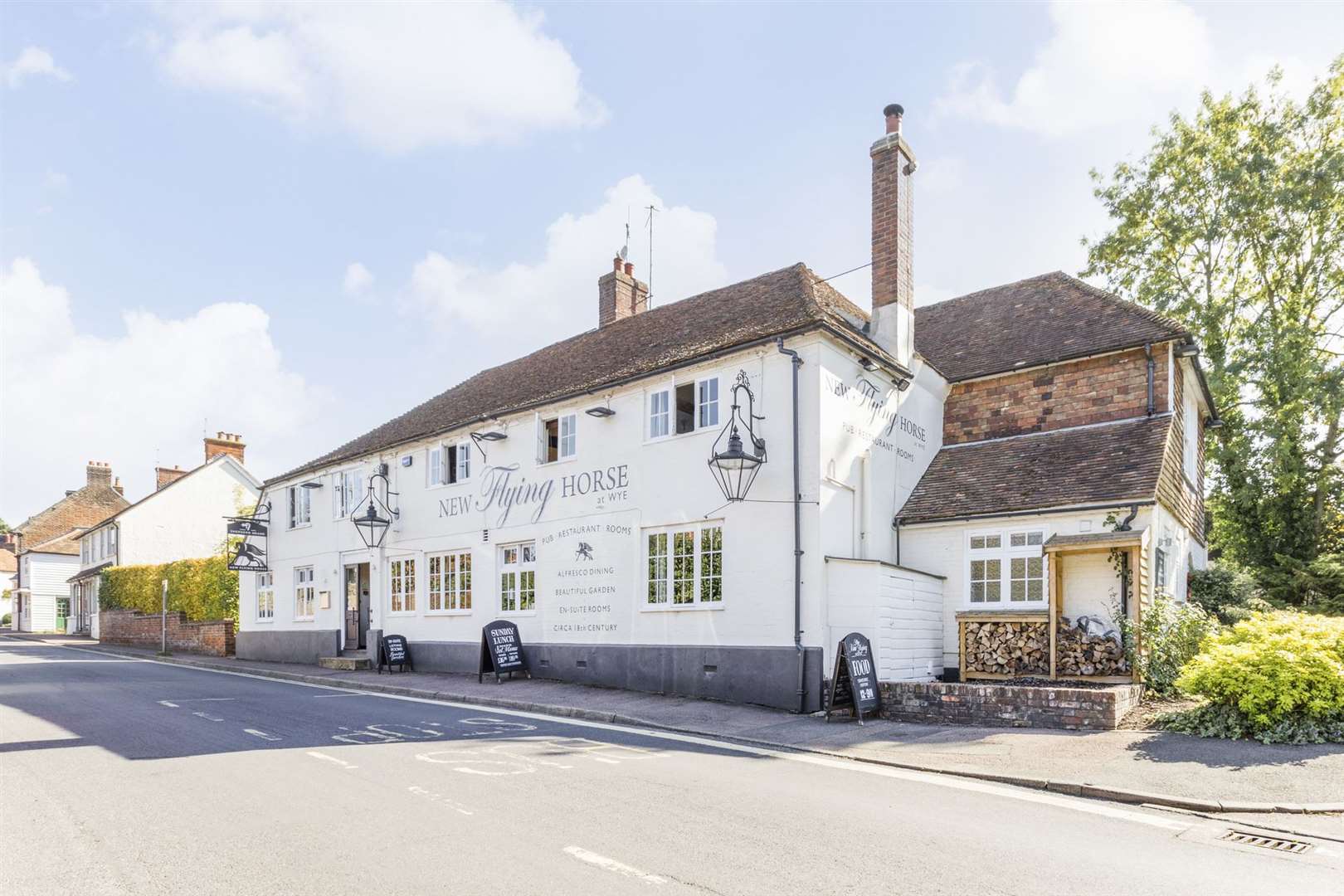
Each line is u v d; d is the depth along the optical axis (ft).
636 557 53.26
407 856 19.51
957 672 50.19
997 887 17.71
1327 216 76.48
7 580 209.97
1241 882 18.38
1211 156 81.82
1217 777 27.50
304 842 20.62
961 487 53.57
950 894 17.29
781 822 22.52
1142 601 43.37
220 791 25.77
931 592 50.08
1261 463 77.46
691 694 49.01
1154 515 45.60
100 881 18.01
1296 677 32.89
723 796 25.53
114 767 29.40
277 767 29.32
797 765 31.24
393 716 43.06
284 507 90.22
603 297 80.59
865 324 57.21
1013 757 31.24
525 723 40.96
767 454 47.39
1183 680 36.06
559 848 20.08
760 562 46.88
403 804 24.23
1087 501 46.39
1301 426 76.13
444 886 17.56
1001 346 60.13
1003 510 49.21
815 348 46.57
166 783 26.91
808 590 45.01
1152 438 49.29
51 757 31.42
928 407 58.49
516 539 62.03
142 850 20.08
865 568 44.39
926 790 27.14
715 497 49.37
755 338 47.75
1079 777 27.89
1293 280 81.97
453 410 75.10
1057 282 64.13
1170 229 82.38
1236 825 23.21
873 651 43.60
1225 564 71.61
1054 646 44.09
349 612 79.97
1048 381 56.29
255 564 91.86
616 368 58.75
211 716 42.45
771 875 18.25
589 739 36.04
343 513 81.05
